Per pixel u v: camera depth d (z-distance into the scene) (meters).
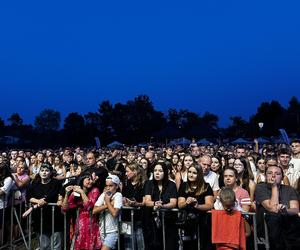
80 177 6.54
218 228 5.23
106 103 100.25
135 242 6.19
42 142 92.06
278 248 5.23
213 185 7.18
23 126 107.75
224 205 5.24
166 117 106.19
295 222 5.27
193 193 5.66
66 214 6.65
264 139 47.28
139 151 19.02
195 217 5.57
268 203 5.39
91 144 93.19
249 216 5.66
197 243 5.69
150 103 102.25
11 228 7.56
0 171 7.48
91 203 6.20
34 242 8.13
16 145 80.44
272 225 5.27
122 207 6.01
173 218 5.77
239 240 5.16
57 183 6.89
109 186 6.03
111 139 96.88
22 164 8.59
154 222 5.88
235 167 7.12
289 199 5.44
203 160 7.29
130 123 99.25
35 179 6.98
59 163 12.06
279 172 5.46
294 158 8.16
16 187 7.96
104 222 6.07
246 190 6.55
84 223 6.20
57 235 6.68
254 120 93.50
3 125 98.56
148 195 5.96
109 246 5.95
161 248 5.84
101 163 9.14
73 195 6.36
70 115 96.44
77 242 6.19
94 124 98.88
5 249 7.53
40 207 6.69
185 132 56.50
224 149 17.95
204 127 56.84
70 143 93.25
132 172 6.72
